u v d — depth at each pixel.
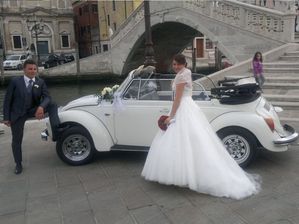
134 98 5.85
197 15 23.06
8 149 7.16
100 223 4.03
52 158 6.45
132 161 6.07
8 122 5.63
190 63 47.09
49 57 42.50
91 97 6.45
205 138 4.59
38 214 4.31
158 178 4.71
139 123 5.78
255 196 4.49
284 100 9.82
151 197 4.61
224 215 4.06
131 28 31.91
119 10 51.00
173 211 4.21
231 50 20.39
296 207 4.18
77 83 34.66
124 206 4.40
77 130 5.88
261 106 5.57
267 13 17.80
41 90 5.75
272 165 5.59
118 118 5.82
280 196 4.47
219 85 6.36
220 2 20.86
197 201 4.42
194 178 4.52
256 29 18.73
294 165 5.56
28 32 52.97
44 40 54.44
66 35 56.03
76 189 4.99
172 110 4.68
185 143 4.55
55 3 54.78
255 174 5.22
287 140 5.34
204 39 53.41
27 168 5.95
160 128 4.77
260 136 5.35
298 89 10.70
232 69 12.66
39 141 7.64
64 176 5.51
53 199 4.70
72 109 6.05
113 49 35.12
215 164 4.53
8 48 52.00
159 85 5.84
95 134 5.82
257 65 10.93
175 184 4.59
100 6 56.72
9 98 5.57
